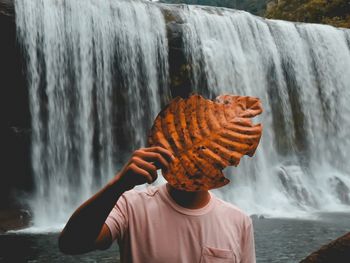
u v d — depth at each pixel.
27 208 16.50
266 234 10.81
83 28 18.03
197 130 1.21
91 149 18.42
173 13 20.48
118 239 1.57
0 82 16.53
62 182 17.66
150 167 1.22
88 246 1.42
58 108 17.53
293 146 23.27
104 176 18.89
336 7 34.56
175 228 1.53
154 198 1.58
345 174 24.25
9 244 10.34
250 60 22.22
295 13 36.91
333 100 24.92
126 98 19.09
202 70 20.59
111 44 18.72
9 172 16.92
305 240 9.91
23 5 16.58
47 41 17.17
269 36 23.27
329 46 25.31
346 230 11.43
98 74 18.42
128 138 19.31
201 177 1.17
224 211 1.60
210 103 1.22
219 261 1.53
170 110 1.24
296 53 24.06
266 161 22.03
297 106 23.77
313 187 21.50
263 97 22.45
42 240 11.03
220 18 21.59
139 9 19.56
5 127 16.75
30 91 16.92
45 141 17.33
